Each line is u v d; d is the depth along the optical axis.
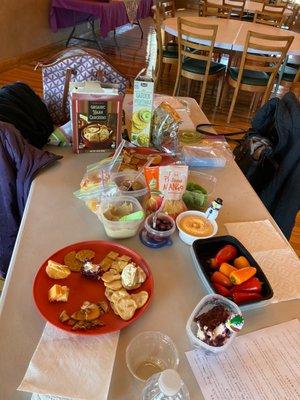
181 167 0.98
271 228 0.98
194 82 4.07
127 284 0.74
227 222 0.99
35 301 0.68
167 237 0.89
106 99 1.11
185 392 0.55
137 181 1.01
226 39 3.23
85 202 0.98
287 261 0.88
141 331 0.67
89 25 5.39
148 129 1.22
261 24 4.12
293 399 0.59
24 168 1.05
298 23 5.38
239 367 0.63
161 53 3.72
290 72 3.72
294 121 1.29
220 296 0.69
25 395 0.56
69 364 0.60
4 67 3.90
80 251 0.81
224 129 3.36
